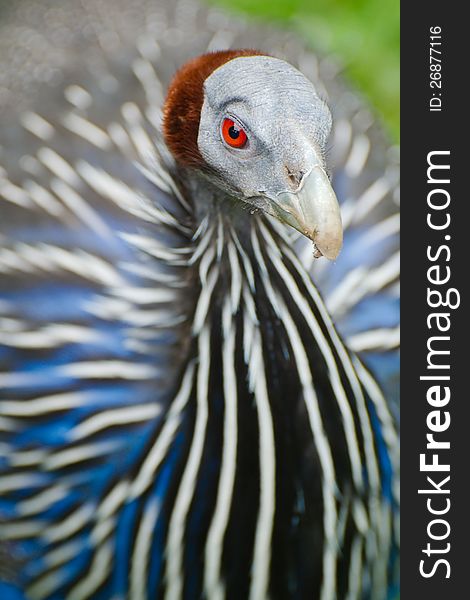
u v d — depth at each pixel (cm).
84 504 482
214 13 730
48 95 611
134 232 504
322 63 714
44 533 494
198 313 450
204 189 452
